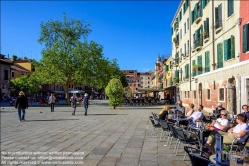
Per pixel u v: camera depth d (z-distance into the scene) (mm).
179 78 39875
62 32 41156
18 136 10812
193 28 29859
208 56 23422
